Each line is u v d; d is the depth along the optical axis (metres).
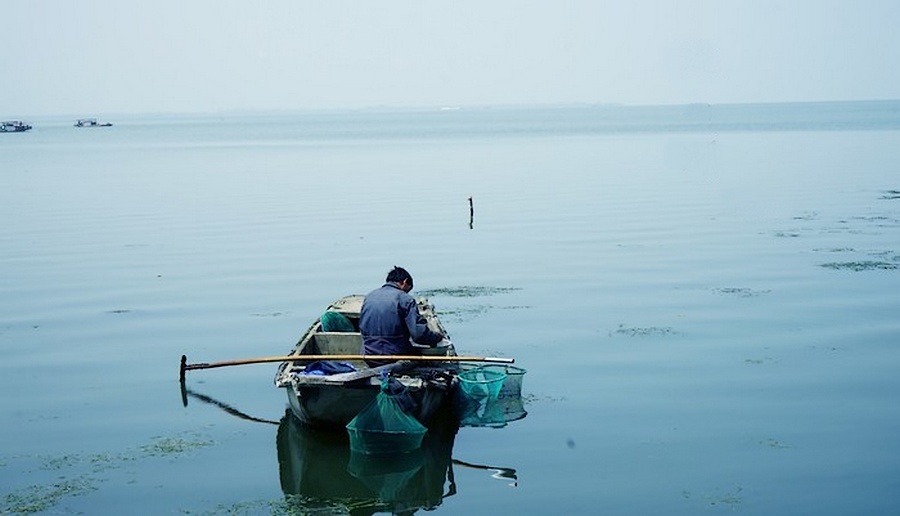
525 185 43.38
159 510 9.48
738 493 9.60
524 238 26.91
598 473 10.21
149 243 26.91
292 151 81.00
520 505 9.48
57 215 33.69
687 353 14.59
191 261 23.80
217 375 14.20
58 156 76.12
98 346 15.71
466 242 26.30
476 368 12.73
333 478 10.39
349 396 11.12
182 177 51.50
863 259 22.39
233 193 41.53
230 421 12.17
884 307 17.38
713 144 79.62
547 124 176.12
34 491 9.89
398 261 23.36
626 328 16.16
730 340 15.28
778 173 47.25
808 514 9.10
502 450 10.97
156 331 16.70
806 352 14.52
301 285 20.59
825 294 18.59
